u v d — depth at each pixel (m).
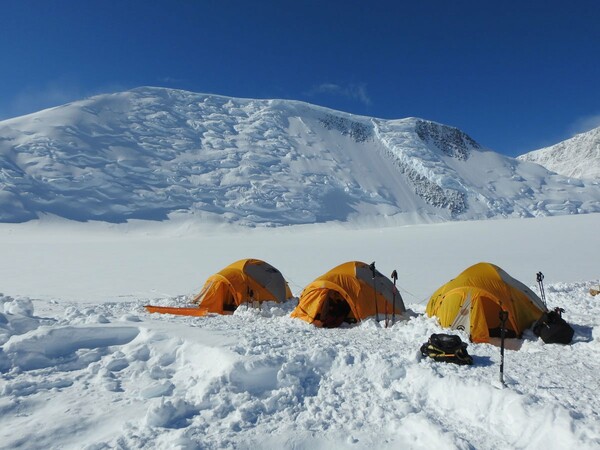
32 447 4.57
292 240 50.47
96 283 19.72
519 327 8.84
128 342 7.63
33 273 23.30
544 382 5.68
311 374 6.17
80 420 5.03
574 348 7.68
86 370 6.50
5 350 6.62
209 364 6.42
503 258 28.83
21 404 5.43
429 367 6.12
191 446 4.43
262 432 4.79
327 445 4.58
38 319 8.37
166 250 39.22
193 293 16.86
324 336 8.27
